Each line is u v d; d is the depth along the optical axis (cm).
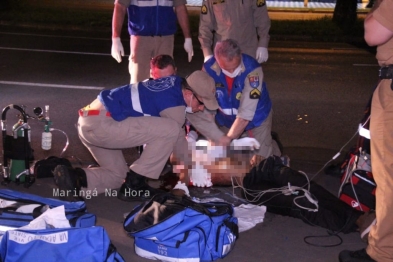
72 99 807
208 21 638
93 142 478
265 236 427
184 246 371
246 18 627
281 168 474
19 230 343
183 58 1166
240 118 502
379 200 361
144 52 657
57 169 468
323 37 1520
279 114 771
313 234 432
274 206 459
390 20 341
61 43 1313
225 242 388
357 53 1327
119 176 495
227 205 403
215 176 498
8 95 814
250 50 639
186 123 525
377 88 366
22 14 1658
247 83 503
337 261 396
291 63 1155
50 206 400
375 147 363
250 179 476
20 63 1056
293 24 1630
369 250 369
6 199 405
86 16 1691
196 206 380
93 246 337
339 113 786
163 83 476
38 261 336
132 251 399
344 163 533
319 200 445
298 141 665
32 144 617
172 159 499
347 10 1642
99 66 1055
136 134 467
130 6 648
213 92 484
